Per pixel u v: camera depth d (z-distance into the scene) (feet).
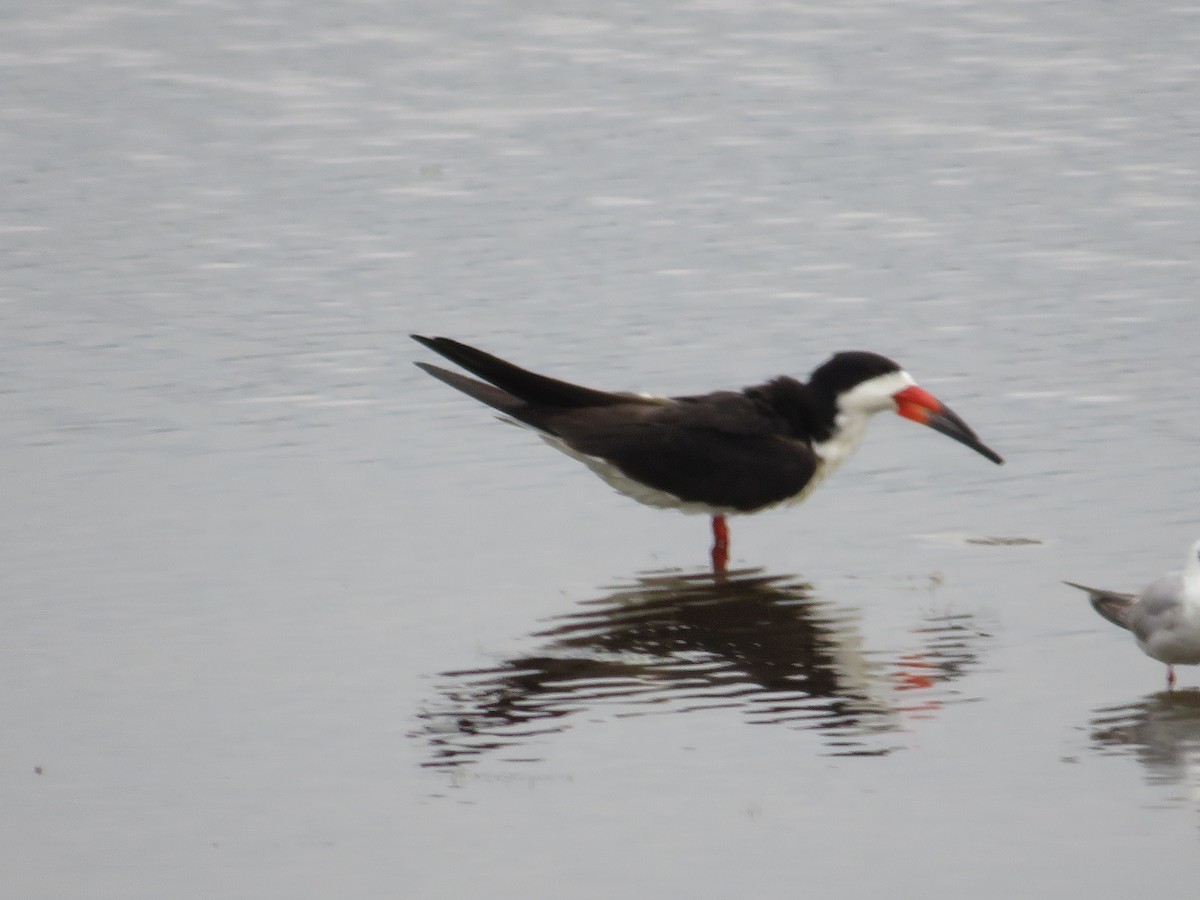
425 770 33.68
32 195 77.41
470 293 64.95
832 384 46.85
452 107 89.92
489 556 44.80
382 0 109.91
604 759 34.01
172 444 52.06
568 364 57.77
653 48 99.60
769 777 33.09
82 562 43.93
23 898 29.27
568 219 73.41
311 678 37.88
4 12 107.45
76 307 64.13
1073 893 28.81
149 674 38.06
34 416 54.08
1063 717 35.53
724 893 28.99
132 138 85.71
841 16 104.78
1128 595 37.76
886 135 83.71
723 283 65.46
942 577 43.06
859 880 29.32
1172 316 60.95
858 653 39.01
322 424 53.67
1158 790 32.30
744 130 85.15
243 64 97.76
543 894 29.07
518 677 37.91
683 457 45.27
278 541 45.42
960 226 71.26
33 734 35.27
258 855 30.55
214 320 62.69
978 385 55.52
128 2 109.40
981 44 98.22
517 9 107.65
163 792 32.89
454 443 52.44
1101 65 93.66
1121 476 48.52
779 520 47.37
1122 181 76.02
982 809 31.71
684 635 40.16
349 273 67.51
